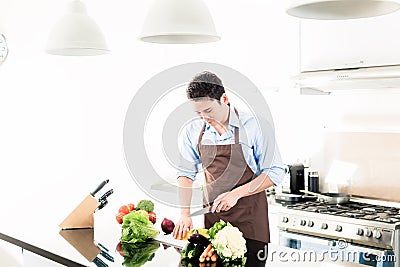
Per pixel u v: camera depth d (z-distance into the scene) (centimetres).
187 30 233
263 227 345
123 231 292
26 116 476
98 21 509
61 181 495
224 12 501
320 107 453
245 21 486
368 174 424
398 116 412
